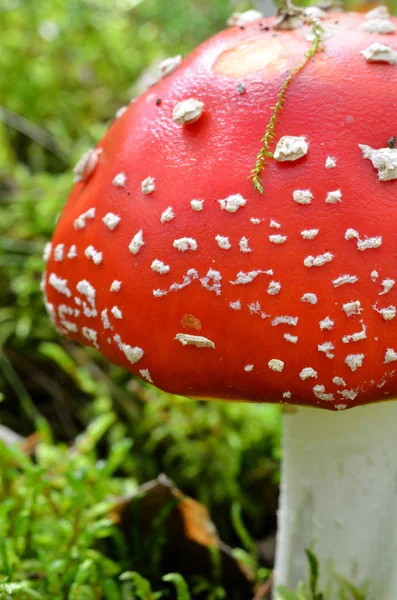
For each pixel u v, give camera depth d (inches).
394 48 7.5
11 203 13.4
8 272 12.3
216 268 7.0
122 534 9.5
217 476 10.9
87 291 7.5
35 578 9.1
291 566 8.9
